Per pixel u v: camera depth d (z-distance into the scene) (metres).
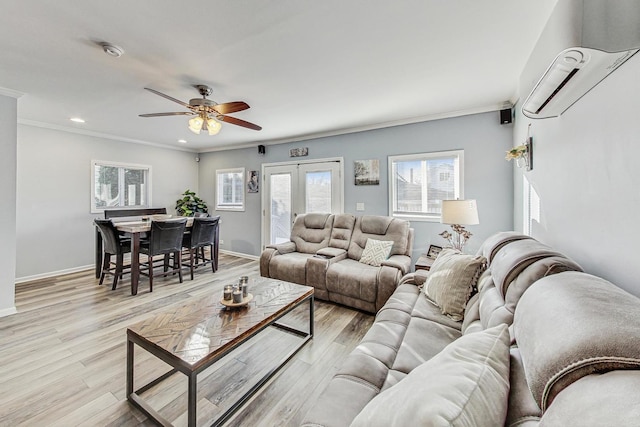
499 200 3.29
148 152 5.45
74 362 2.01
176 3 1.54
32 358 2.06
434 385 0.67
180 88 2.71
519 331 0.81
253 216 5.60
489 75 2.48
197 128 2.75
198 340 1.52
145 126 4.21
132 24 1.73
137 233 3.42
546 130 1.81
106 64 2.24
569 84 1.17
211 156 6.17
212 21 1.70
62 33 1.82
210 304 2.04
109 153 4.87
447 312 1.79
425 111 3.48
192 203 5.88
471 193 3.44
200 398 1.66
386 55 2.12
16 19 1.67
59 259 4.29
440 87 2.75
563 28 0.99
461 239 3.41
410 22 1.72
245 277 2.23
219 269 4.68
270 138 5.05
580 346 0.54
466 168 3.47
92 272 4.43
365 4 1.56
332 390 1.12
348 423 0.94
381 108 3.35
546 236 1.84
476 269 1.80
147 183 5.46
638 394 0.41
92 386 1.75
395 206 4.01
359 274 2.90
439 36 1.88
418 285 2.38
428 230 3.74
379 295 2.74
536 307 0.79
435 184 3.72
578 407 0.46
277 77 2.49
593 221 1.19
